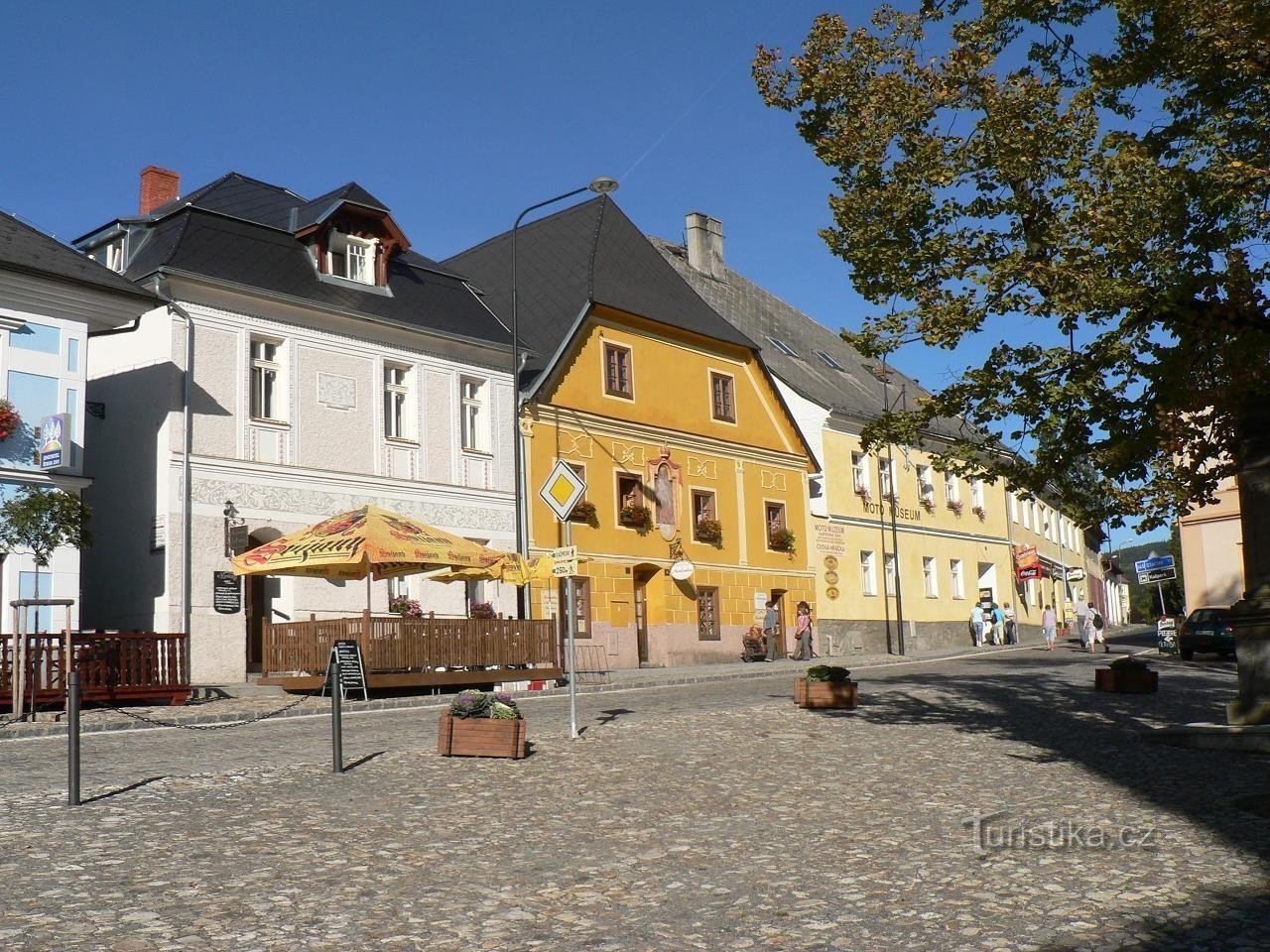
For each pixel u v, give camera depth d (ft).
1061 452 46.70
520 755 45.93
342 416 95.20
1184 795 38.96
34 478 74.69
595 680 97.50
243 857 29.60
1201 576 148.77
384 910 25.22
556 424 114.01
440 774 42.29
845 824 34.40
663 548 123.95
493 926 24.18
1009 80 45.85
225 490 86.94
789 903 25.96
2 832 31.58
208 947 22.56
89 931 23.22
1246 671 52.21
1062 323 44.29
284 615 89.81
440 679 81.87
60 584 74.54
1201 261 42.75
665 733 53.06
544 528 111.04
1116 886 27.17
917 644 161.99
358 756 46.19
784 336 172.86
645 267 134.62
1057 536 231.50
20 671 62.49
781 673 106.32
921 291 47.19
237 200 99.19
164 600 82.94
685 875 28.50
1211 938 22.84
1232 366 42.50
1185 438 46.16
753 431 139.03
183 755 46.78
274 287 91.04
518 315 122.72
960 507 178.70
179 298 85.71
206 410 86.58
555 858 30.17
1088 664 109.70
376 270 100.53
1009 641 186.29
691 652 125.39
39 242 79.00
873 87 47.91
